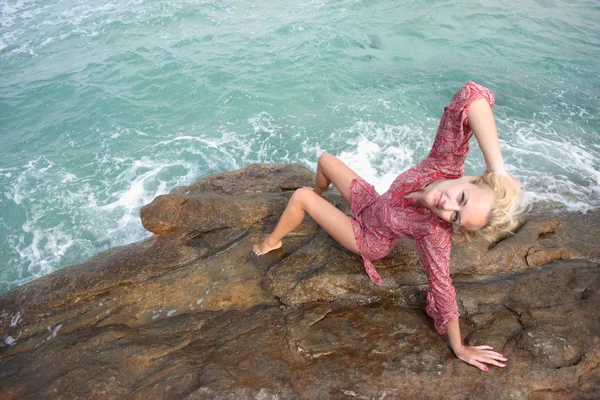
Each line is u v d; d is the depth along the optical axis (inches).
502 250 165.6
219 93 359.9
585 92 343.3
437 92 350.3
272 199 196.4
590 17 461.4
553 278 154.3
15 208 273.3
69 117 347.9
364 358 130.3
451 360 128.0
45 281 177.9
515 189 105.6
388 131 314.0
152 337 148.5
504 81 358.0
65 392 129.3
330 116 331.9
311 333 140.5
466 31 437.1
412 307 150.6
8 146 324.5
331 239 169.9
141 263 175.5
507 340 132.9
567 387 119.9
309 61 394.6
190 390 124.4
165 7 495.8
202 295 163.9
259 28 450.0
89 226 261.6
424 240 127.8
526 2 492.1
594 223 191.5
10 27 482.3
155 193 279.9
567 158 272.5
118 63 407.5
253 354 134.7
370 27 447.8
